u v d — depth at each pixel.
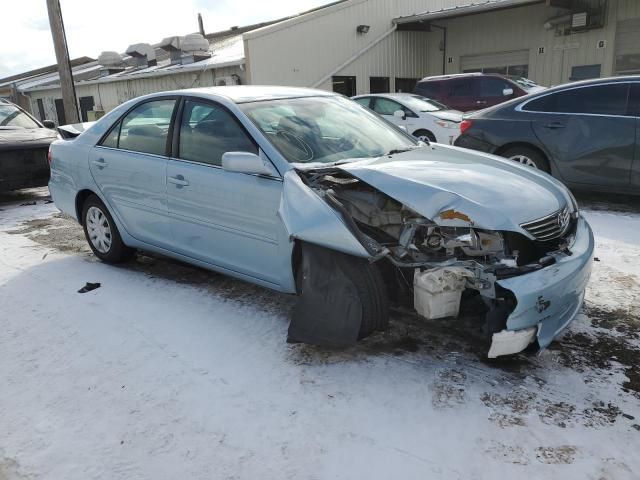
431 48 19.02
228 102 3.80
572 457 2.33
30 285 4.50
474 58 17.92
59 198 5.20
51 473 2.34
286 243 3.28
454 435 2.48
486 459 2.33
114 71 22.11
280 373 3.01
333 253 2.95
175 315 3.79
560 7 14.88
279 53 15.83
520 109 6.82
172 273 4.68
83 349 3.37
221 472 2.31
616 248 4.91
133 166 4.30
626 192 6.21
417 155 3.64
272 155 3.42
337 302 2.95
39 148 7.95
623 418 2.57
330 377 2.96
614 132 6.08
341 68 17.05
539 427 2.52
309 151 3.56
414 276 2.93
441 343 3.30
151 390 2.90
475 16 17.47
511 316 2.68
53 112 25.14
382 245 2.96
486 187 2.98
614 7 14.21
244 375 3.01
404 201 2.87
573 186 6.55
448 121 10.73
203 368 3.09
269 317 3.71
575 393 2.77
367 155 3.73
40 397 2.89
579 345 3.24
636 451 2.35
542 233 2.90
